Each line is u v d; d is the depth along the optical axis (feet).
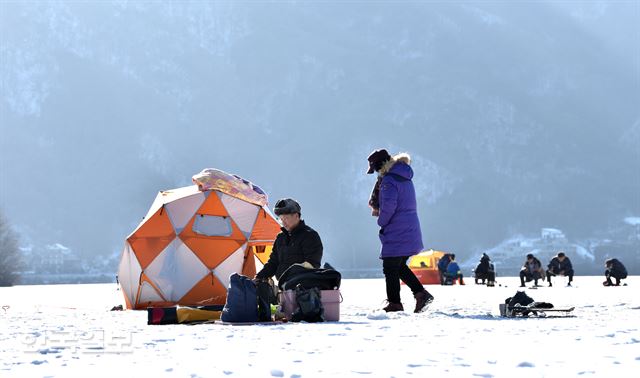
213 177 53.01
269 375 13.16
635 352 16.12
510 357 15.48
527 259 117.39
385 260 36.65
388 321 28.17
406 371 13.55
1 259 279.08
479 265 130.00
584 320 27.58
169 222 51.01
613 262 109.40
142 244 50.47
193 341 19.79
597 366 13.91
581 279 158.81
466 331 22.38
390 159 37.29
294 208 32.50
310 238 32.40
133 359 15.78
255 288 28.48
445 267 137.69
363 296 69.92
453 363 14.60
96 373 13.60
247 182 55.31
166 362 15.20
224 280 51.70
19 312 41.86
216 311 30.37
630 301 47.34
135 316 36.42
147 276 49.98
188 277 50.70
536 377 12.64
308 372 13.53
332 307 29.35
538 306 32.48
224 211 52.70
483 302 50.44
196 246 51.31
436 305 45.21
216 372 13.58
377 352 16.69
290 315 29.19
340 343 18.83
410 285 36.83
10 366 14.74
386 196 36.24
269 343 19.06
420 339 19.79
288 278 30.32
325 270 29.86
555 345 17.87
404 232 36.50
